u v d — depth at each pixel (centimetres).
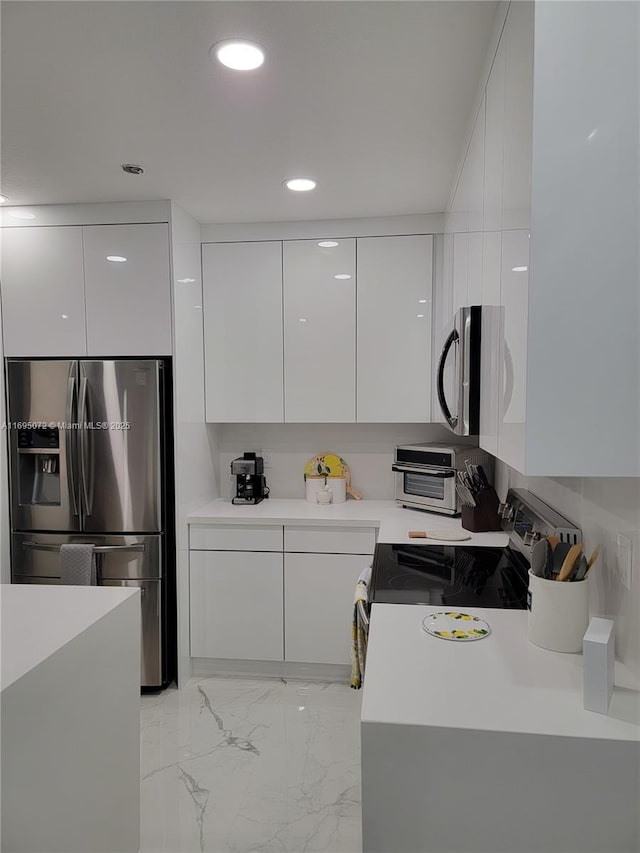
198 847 193
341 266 321
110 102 189
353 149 225
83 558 295
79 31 150
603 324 103
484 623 160
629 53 100
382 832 113
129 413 296
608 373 104
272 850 192
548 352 104
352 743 254
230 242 328
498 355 133
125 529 300
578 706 116
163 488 300
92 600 176
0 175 256
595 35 101
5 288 307
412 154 230
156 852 191
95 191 277
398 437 355
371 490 359
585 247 102
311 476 350
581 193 102
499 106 136
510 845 110
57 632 151
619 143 101
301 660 313
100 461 299
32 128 208
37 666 132
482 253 161
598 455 104
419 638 151
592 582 151
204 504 341
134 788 184
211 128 208
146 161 238
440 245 311
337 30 151
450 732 109
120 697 175
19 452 305
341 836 198
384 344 319
